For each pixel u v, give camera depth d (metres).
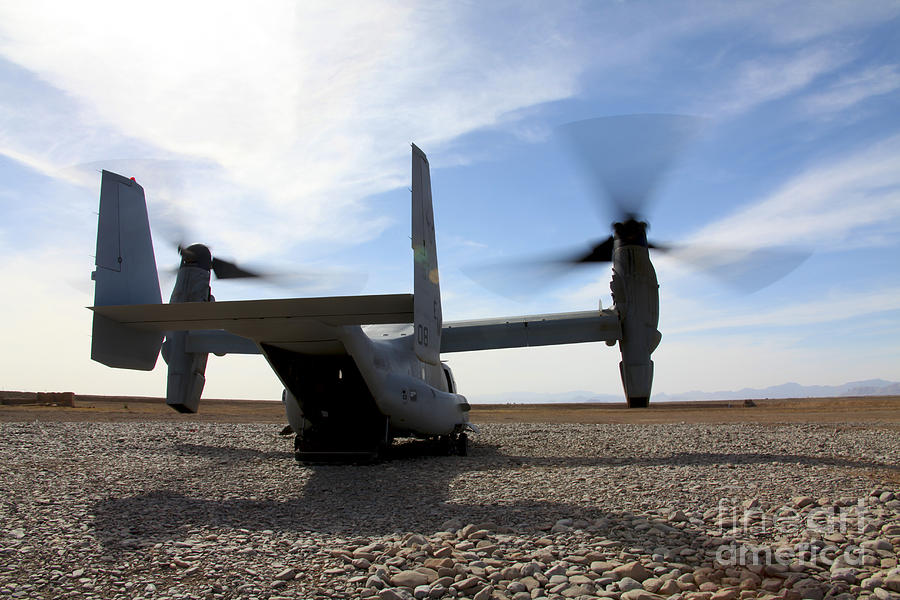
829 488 6.70
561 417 30.89
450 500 6.61
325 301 6.93
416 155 8.63
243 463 9.80
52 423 17.00
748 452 10.52
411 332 11.95
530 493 6.86
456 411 11.68
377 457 10.55
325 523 5.59
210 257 12.60
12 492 6.63
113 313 7.32
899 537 4.64
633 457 10.40
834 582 3.80
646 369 11.52
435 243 9.62
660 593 3.75
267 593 3.76
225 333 12.97
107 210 8.40
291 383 9.73
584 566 4.27
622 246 11.70
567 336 12.17
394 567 4.26
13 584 3.81
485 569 4.19
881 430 14.91
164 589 3.80
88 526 5.25
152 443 12.41
